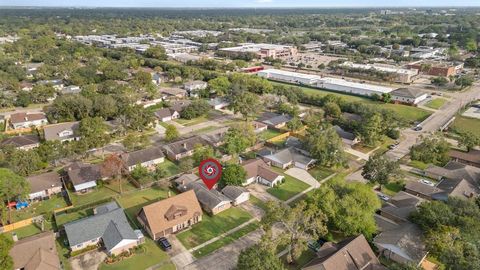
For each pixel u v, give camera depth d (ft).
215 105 499.10
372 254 199.72
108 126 401.08
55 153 307.78
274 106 492.95
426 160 323.37
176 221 231.50
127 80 631.56
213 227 238.68
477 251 180.55
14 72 620.49
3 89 534.37
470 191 269.03
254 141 361.71
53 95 526.98
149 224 223.92
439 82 636.07
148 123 409.90
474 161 325.21
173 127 372.99
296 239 201.46
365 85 597.52
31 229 233.14
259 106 460.96
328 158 319.06
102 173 286.46
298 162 328.70
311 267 185.88
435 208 216.13
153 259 207.62
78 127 382.01
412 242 205.67
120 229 218.38
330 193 226.58
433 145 330.34
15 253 191.42
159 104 494.59
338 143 323.37
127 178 303.48
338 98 495.00
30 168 287.28
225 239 226.58
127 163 312.50
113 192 281.33
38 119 421.59
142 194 278.46
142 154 325.21
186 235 230.07
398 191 284.41
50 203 264.72
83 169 290.56
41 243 200.85
